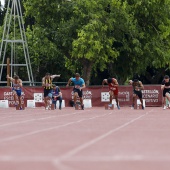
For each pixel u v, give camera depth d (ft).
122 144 60.70
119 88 231.50
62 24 265.13
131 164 43.14
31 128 88.17
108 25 258.37
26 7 273.54
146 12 264.31
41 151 53.57
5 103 225.35
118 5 259.39
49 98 193.26
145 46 264.31
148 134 75.25
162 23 269.23
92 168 40.65
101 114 146.92
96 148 56.29
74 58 276.00
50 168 40.32
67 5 264.11
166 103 200.75
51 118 124.06
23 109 199.62
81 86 192.34
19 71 347.56
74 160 45.57
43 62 340.39
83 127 90.07
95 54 252.01
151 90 232.94
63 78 348.38
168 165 42.68
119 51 269.03
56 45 271.49
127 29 261.65
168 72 367.45
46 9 267.18
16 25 339.36
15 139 67.46
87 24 249.75
